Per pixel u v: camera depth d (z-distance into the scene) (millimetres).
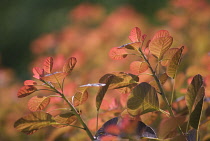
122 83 1856
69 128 2059
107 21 3912
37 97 1822
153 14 6906
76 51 3379
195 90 1812
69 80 2430
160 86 1844
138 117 1852
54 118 1824
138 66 1861
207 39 3006
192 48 2842
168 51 1847
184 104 2027
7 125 2418
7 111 2490
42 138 2277
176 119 1803
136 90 1809
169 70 1835
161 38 1809
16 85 3387
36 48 4109
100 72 2805
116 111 1954
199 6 3482
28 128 1811
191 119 1796
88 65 3354
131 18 3945
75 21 4695
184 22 3459
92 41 3607
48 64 1829
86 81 2604
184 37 3262
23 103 2400
